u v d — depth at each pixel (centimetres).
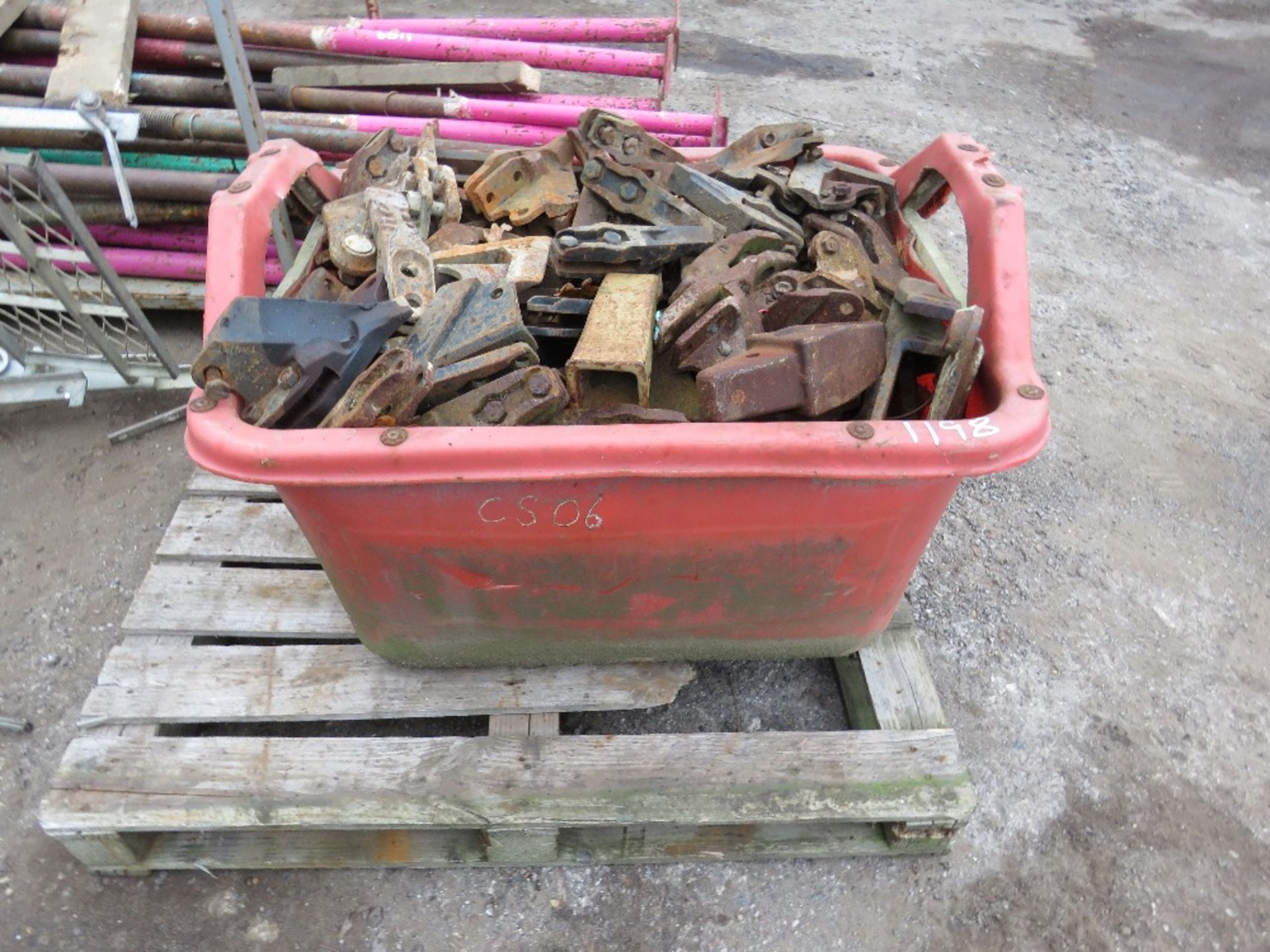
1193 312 343
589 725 189
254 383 134
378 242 166
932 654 211
